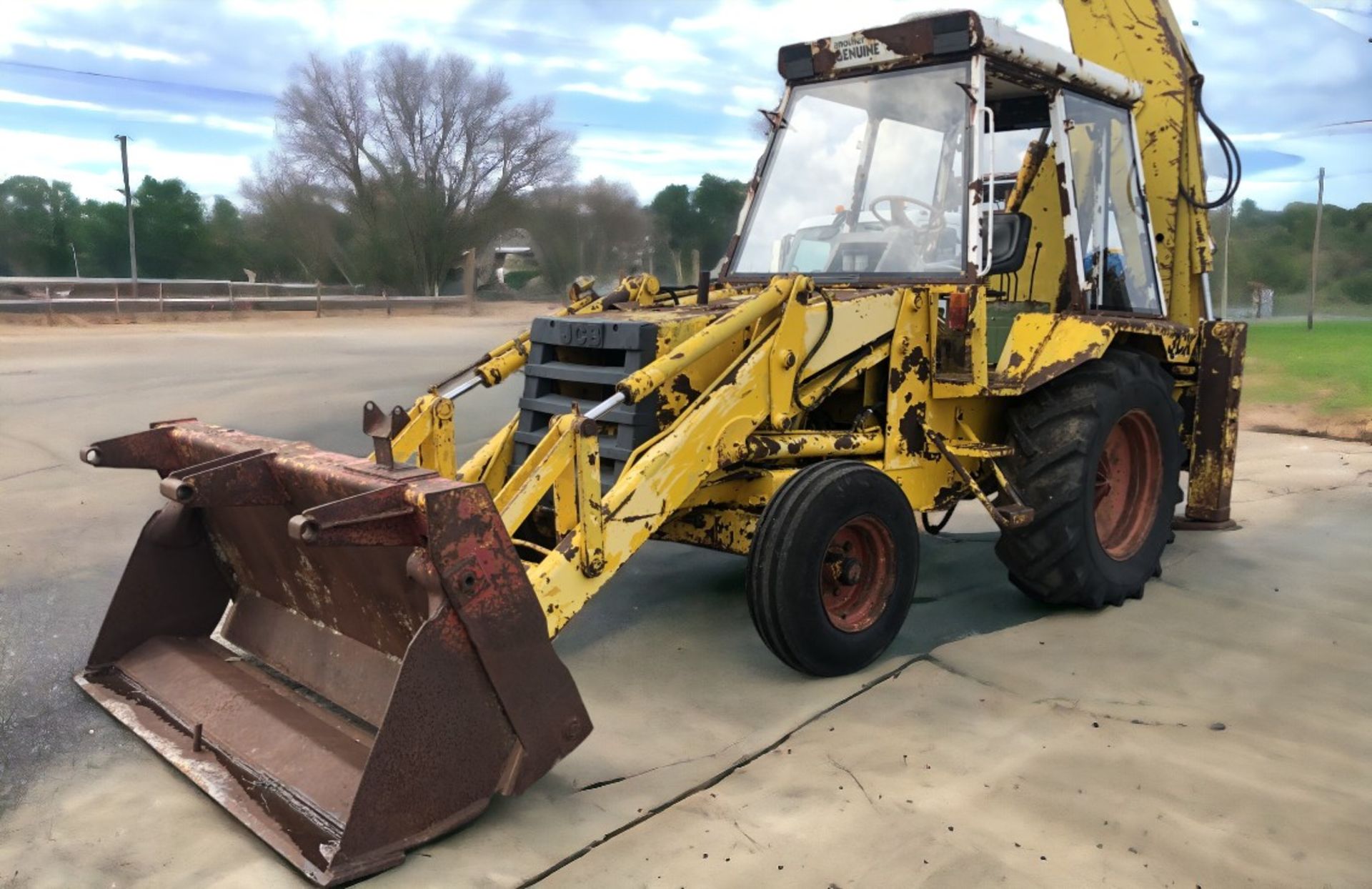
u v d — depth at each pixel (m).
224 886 2.50
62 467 7.10
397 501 2.58
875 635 3.84
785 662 3.67
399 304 22.25
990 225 4.16
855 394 4.30
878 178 4.43
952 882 2.51
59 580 4.91
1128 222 5.20
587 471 3.16
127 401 9.23
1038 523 4.28
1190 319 6.01
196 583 3.76
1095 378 4.35
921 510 4.27
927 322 4.14
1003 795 2.93
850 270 4.49
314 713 3.15
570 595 3.13
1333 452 8.02
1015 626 4.37
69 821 2.79
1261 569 5.17
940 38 4.13
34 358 12.02
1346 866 2.59
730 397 3.62
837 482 3.59
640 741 3.28
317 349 13.69
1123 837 2.72
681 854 2.63
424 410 3.97
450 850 2.63
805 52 4.63
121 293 20.98
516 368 4.34
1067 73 4.50
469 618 2.60
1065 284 4.95
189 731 3.20
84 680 3.60
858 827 2.76
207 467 2.97
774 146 4.86
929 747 3.22
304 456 3.04
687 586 4.98
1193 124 5.85
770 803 2.88
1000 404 4.61
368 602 3.02
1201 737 3.31
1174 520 6.00
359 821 2.49
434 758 2.59
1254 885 2.51
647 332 3.64
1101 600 4.47
